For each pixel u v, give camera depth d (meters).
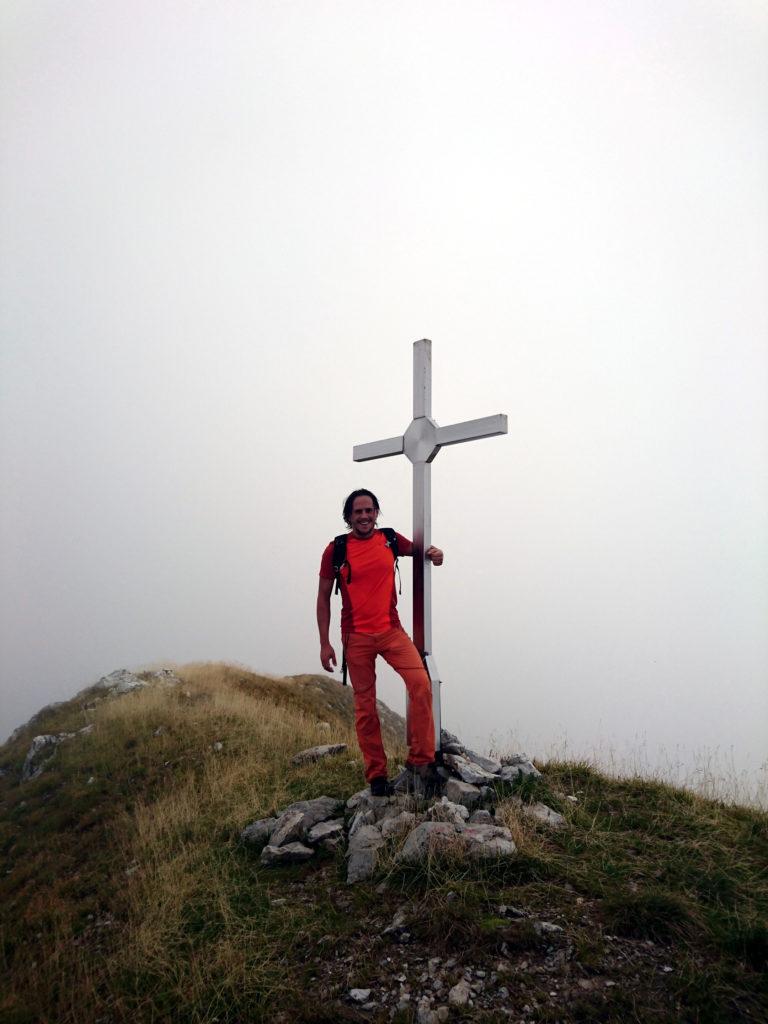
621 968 2.92
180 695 11.84
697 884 3.55
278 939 3.58
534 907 3.40
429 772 4.92
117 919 4.41
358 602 4.85
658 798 4.86
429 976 3.05
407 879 3.77
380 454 5.63
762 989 2.76
